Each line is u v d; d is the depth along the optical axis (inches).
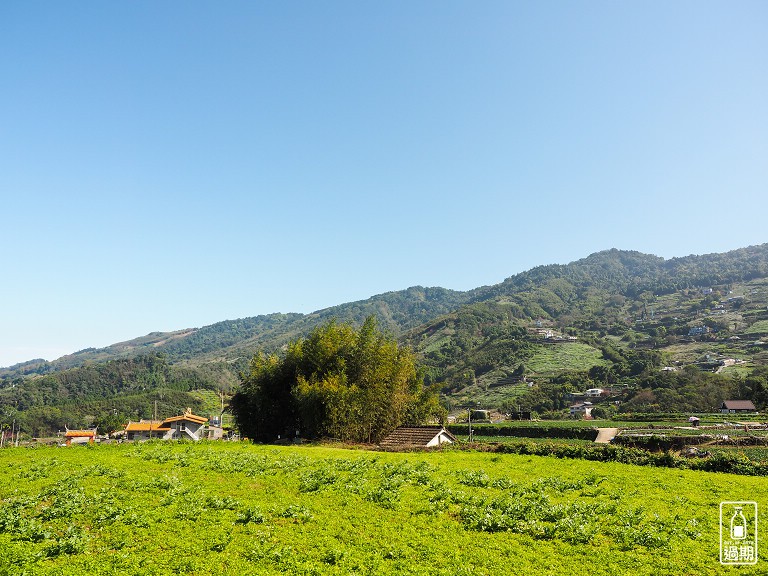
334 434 2018.9
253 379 2395.4
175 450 1644.9
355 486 1023.0
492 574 602.2
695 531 737.6
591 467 1300.4
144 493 978.7
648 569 616.1
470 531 762.2
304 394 2033.7
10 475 1213.1
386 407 2150.6
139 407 6437.0
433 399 2559.1
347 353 2183.8
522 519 812.6
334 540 717.9
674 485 1045.2
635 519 789.2
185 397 7106.3
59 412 5994.1
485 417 5280.5
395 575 595.2
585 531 726.5
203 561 635.5
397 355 2353.6
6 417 5575.8
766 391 4340.6
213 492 987.9
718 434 2347.4
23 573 585.6
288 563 633.6
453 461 1414.9
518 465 1339.8
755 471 1228.5
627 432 2829.7
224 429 4116.6
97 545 698.2
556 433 3191.4
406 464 1283.2
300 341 2381.9
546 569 621.6
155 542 701.9
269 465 1262.3
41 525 755.4
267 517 818.8
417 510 860.0
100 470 1195.9
